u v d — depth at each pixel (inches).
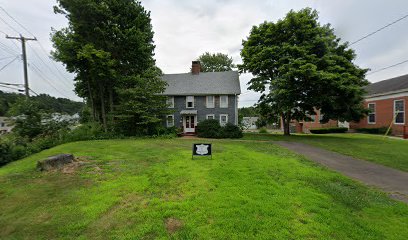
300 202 168.6
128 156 373.1
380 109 922.7
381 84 1059.9
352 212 155.6
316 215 148.0
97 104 978.1
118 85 768.9
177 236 123.6
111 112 753.0
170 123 973.2
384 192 200.5
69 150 446.3
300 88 658.2
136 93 716.0
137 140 656.4
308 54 663.8
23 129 571.8
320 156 380.8
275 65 705.0
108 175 252.7
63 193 196.5
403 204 170.7
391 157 362.9
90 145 524.7
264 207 158.6
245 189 197.2
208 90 960.3
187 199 176.1
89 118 997.8
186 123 971.9
